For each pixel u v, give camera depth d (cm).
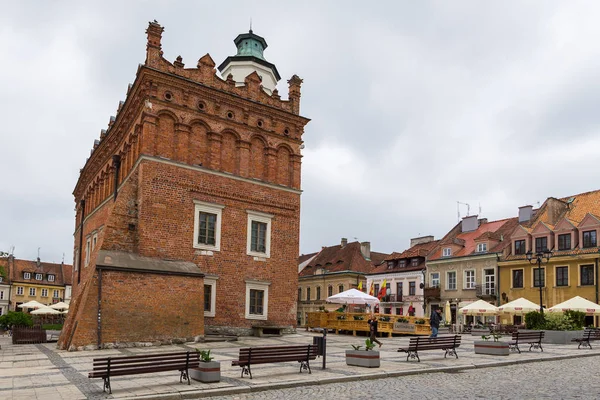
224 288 2973
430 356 2083
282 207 3306
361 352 1711
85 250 4347
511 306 3772
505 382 1451
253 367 1678
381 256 8056
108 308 2292
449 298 5509
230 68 4191
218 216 3016
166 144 2898
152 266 2500
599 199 4797
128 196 2766
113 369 1260
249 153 3222
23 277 9462
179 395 1209
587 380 1491
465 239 5834
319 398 1202
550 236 4653
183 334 2497
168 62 2961
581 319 3198
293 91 3500
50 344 2788
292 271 3297
